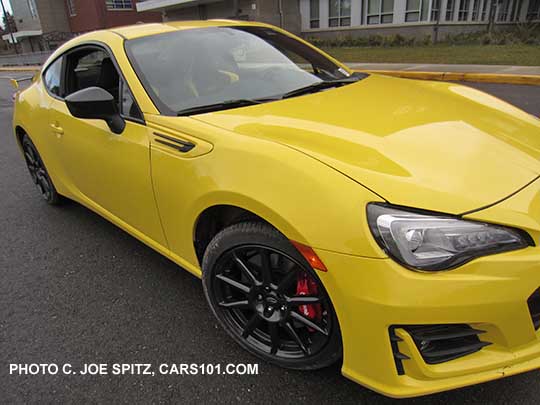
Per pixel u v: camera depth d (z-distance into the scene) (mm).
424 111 2135
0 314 2488
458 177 1580
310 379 1895
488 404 1721
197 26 2822
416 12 17750
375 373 1524
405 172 1567
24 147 3875
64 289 2680
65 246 3201
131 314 2410
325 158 1605
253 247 1769
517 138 1960
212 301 2057
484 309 1400
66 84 2994
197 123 2002
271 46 2873
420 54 13734
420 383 1505
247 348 2016
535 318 1526
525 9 22203
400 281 1388
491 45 15406
